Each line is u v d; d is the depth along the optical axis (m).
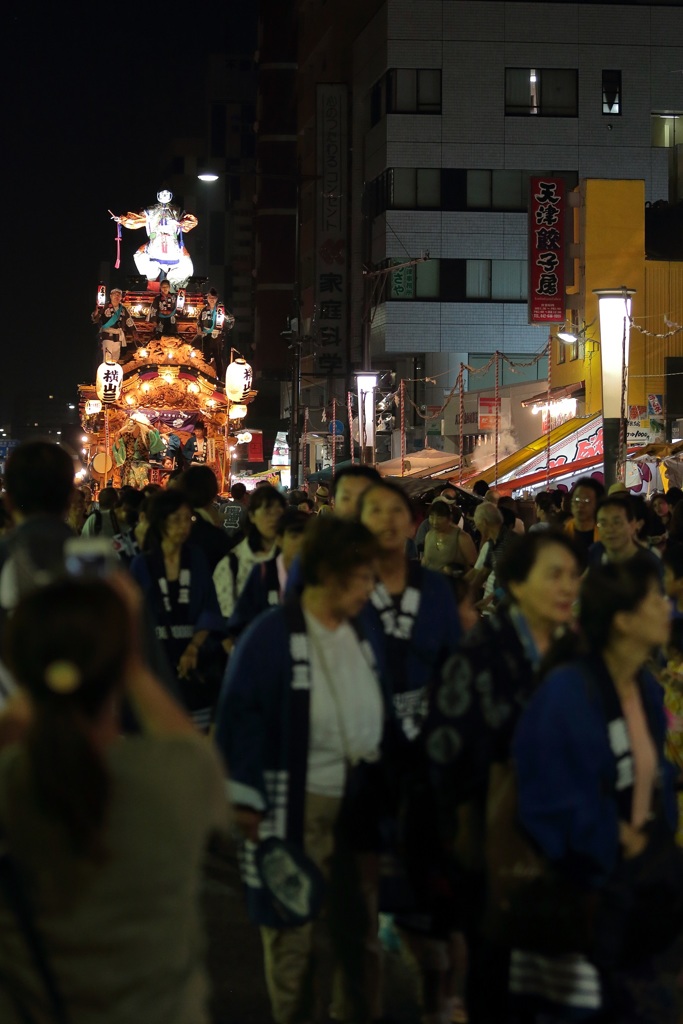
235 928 6.89
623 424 18.03
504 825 4.26
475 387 52.94
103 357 59.19
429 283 53.09
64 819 2.67
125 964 2.78
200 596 8.65
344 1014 5.21
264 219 72.56
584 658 4.26
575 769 4.10
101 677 2.70
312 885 4.75
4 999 2.86
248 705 5.00
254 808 4.90
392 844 5.14
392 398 54.38
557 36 53.25
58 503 5.08
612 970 4.19
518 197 53.41
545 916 4.13
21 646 2.68
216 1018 5.62
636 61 53.50
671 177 43.91
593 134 53.41
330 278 56.22
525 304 53.09
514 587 4.89
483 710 4.68
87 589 2.74
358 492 6.58
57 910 2.76
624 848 4.21
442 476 32.72
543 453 30.70
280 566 8.03
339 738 5.07
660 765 4.39
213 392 56.78
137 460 55.53
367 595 5.09
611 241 38.44
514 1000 4.30
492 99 53.19
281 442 61.09
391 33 52.94
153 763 2.81
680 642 6.90
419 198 53.25
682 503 10.39
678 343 38.59
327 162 56.66
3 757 2.79
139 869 2.78
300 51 70.75
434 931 5.05
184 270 58.25
